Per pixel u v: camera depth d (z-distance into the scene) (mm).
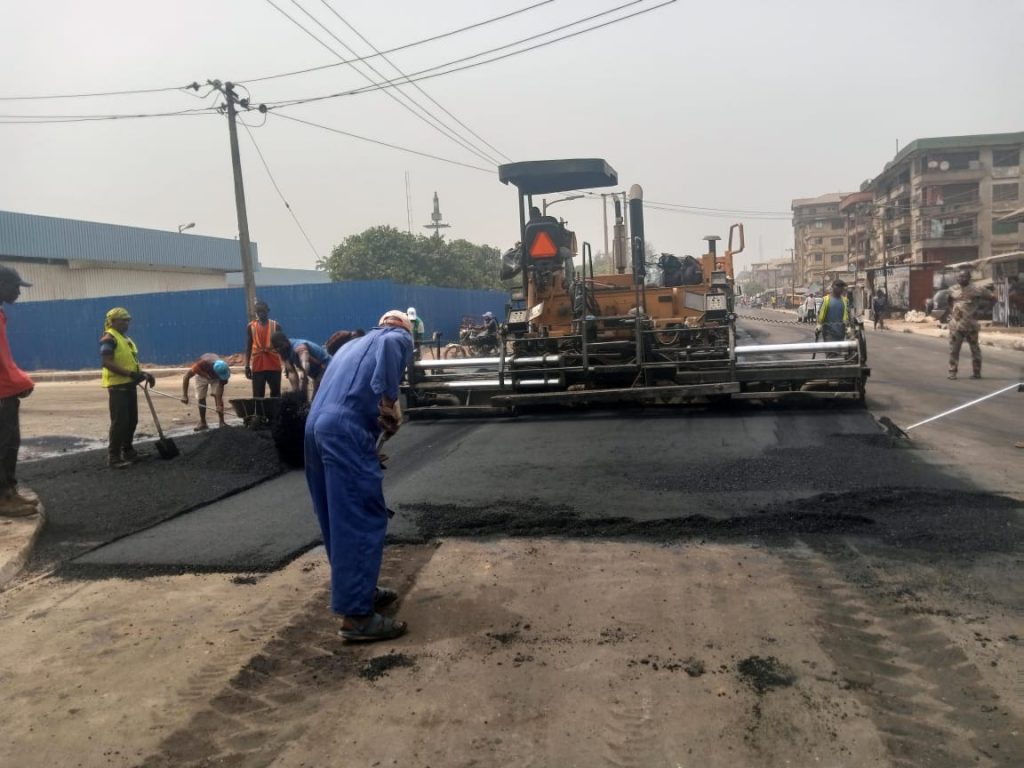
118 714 2854
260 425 8727
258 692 2977
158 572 4375
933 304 35906
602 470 6301
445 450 7574
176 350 25719
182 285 39469
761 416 8617
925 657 3004
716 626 3346
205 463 7195
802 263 101562
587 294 10156
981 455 6363
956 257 57906
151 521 5387
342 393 3498
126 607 3891
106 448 8812
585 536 4645
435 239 46344
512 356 9781
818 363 9031
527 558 4309
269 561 4422
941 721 2572
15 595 4133
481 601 3748
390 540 4691
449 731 2643
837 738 2498
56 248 32250
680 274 11320
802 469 5969
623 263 12242
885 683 2828
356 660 3205
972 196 57531
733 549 4297
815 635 3217
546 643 3268
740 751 2453
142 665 3236
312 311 24594
